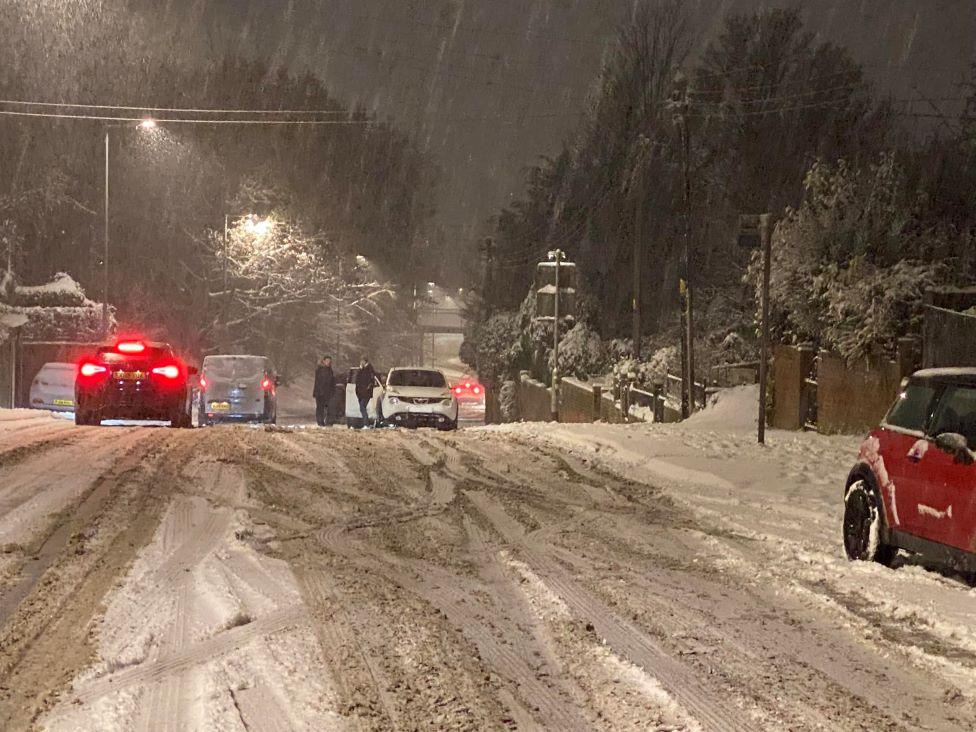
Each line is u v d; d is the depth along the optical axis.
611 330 45.31
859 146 41.81
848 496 10.54
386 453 18.28
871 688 6.44
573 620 7.77
